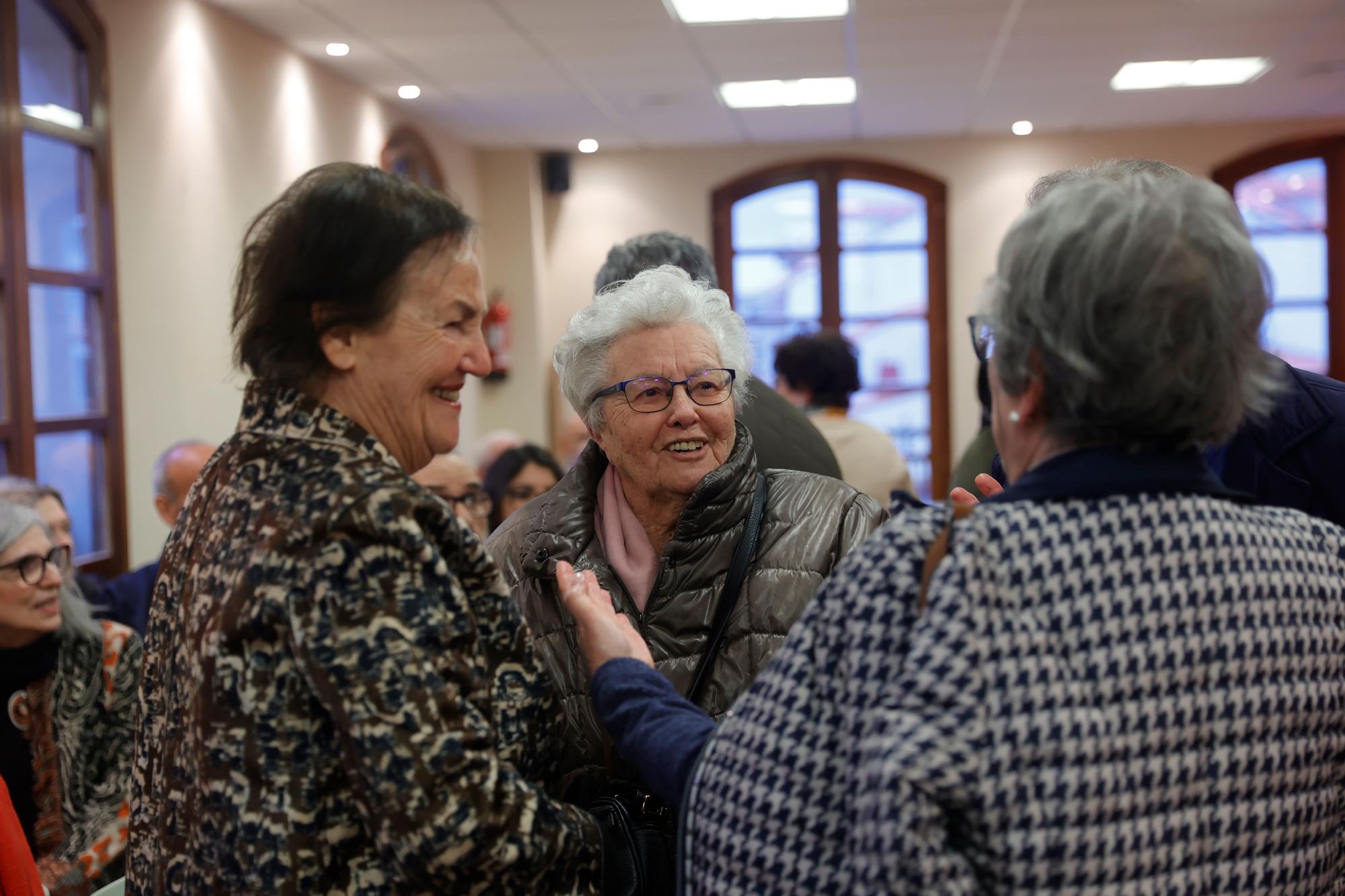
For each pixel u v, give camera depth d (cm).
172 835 108
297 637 99
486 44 616
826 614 92
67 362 438
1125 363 86
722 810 94
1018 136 917
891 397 946
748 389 219
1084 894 82
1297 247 905
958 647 82
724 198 948
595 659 124
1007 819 81
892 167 931
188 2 515
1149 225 86
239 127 562
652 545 156
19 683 218
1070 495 89
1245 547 90
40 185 420
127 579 321
